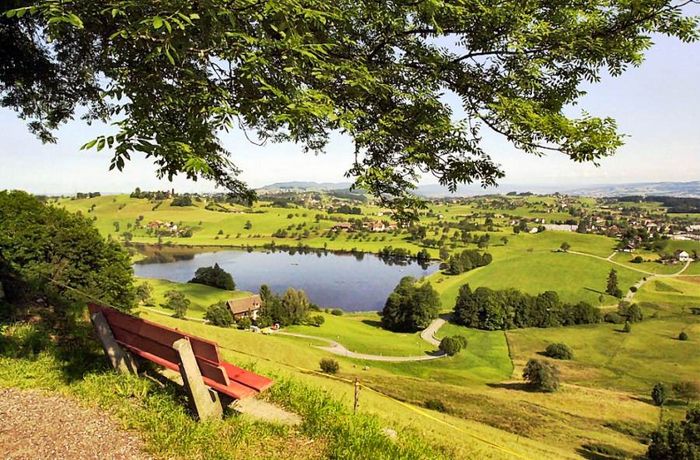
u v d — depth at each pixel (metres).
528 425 36.19
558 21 5.56
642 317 98.69
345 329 85.88
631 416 46.91
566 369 71.00
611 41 5.35
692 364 73.06
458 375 64.00
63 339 7.19
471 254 146.00
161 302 84.56
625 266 138.38
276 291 114.00
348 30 5.46
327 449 4.58
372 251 178.38
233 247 182.25
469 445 11.58
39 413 4.76
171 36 3.70
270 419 5.08
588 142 4.55
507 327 94.62
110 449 4.20
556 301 99.44
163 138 3.73
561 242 171.75
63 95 7.71
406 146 5.36
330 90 5.14
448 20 5.23
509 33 5.16
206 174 4.46
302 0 4.36
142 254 162.12
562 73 5.84
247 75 4.03
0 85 7.53
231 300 87.00
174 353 5.04
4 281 8.77
